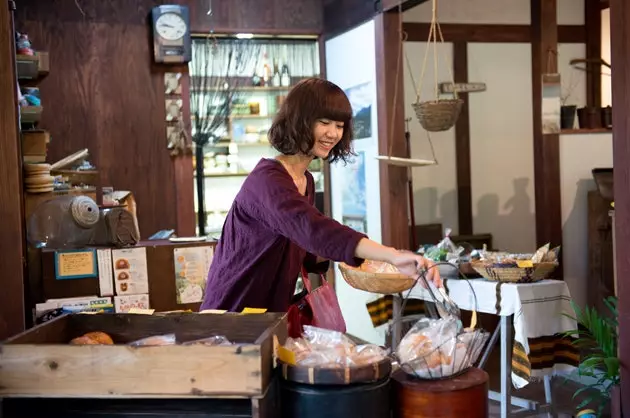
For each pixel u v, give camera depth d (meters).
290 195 1.83
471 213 6.67
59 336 1.85
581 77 6.92
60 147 5.72
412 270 1.67
